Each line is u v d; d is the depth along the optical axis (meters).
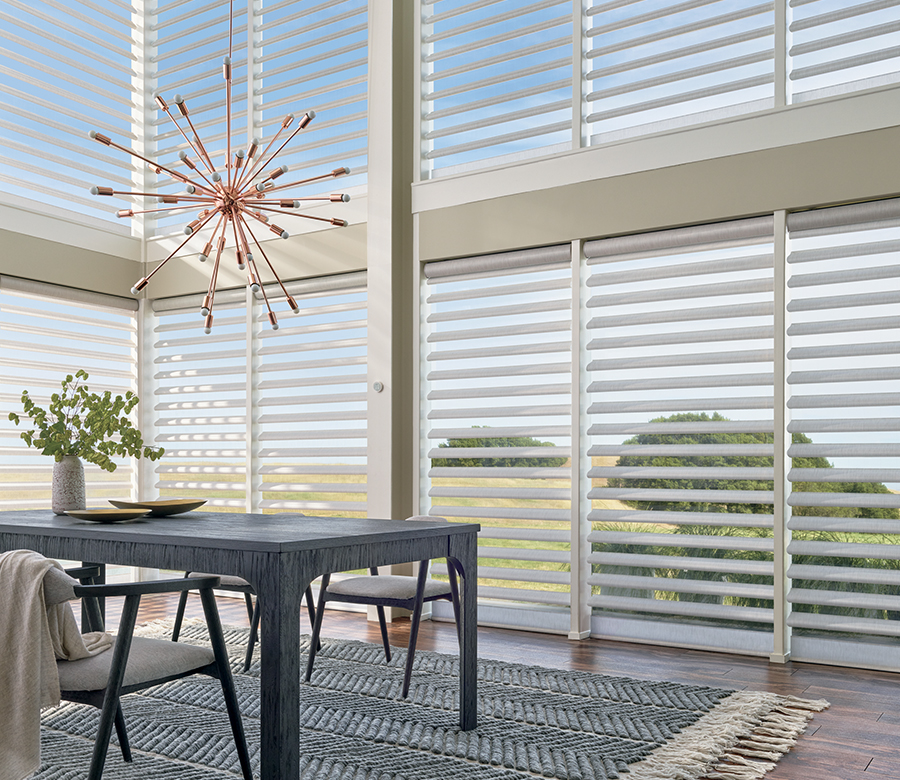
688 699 3.44
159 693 3.57
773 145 4.36
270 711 2.21
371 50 5.63
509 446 5.27
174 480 6.64
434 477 5.50
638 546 4.80
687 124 4.68
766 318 4.51
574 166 4.98
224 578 4.02
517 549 5.17
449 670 3.96
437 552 2.96
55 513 3.50
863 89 4.13
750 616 4.35
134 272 6.75
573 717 3.20
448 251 5.42
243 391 6.27
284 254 6.08
